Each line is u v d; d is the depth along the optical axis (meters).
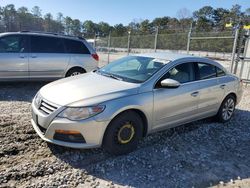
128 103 4.29
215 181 3.97
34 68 8.77
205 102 5.69
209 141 5.34
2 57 8.30
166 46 26.97
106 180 3.77
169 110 4.93
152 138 5.21
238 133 5.89
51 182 3.62
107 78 5.00
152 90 4.67
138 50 28.56
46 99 4.34
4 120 5.67
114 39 32.31
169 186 3.75
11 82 9.63
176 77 5.15
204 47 30.39
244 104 8.66
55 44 9.13
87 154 4.39
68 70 9.36
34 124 4.57
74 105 4.04
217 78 6.04
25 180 3.62
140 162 4.30
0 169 3.82
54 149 4.48
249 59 12.41
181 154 4.68
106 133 4.18
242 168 4.40
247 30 12.45
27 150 4.41
